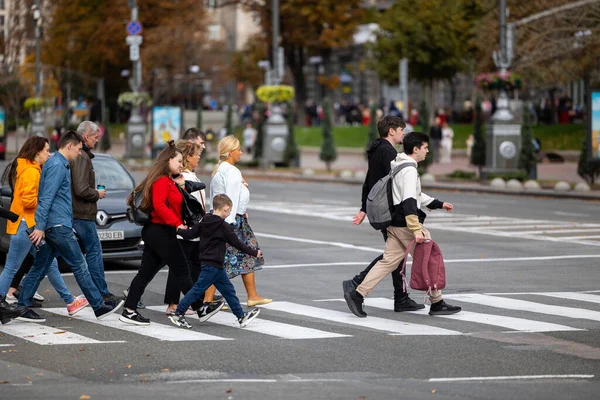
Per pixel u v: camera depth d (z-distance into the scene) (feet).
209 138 416.46
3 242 98.63
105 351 61.36
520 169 233.14
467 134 362.74
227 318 73.51
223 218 69.41
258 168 303.48
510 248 116.57
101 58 510.99
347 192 215.72
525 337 65.51
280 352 60.95
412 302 75.87
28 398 49.24
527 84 316.60
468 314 74.18
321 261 106.63
